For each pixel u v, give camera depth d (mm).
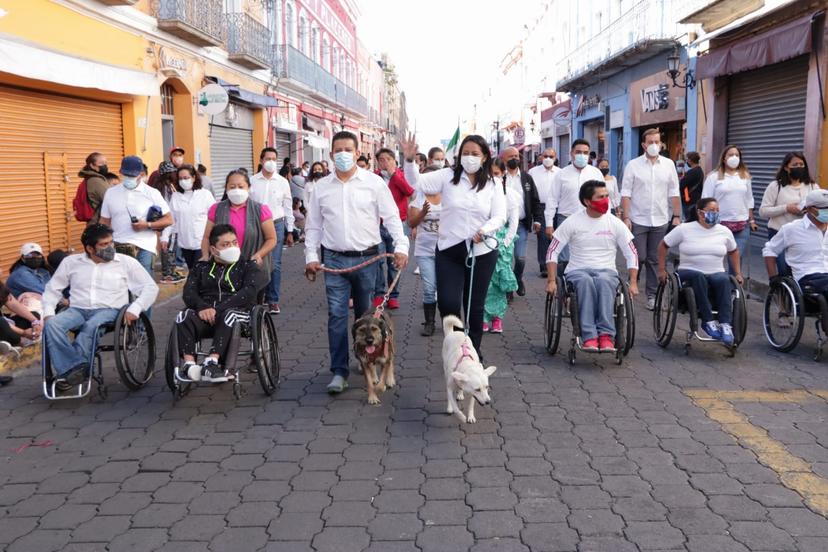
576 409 5867
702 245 7402
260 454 5090
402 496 4391
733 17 16062
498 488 4469
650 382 6551
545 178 12195
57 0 12047
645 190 9727
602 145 28281
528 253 16781
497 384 6562
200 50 18641
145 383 6824
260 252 6551
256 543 3887
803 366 6992
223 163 21531
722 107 17125
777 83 14836
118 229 8336
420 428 5523
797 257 7574
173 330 6172
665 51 20578
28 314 7570
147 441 5379
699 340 7910
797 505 4180
